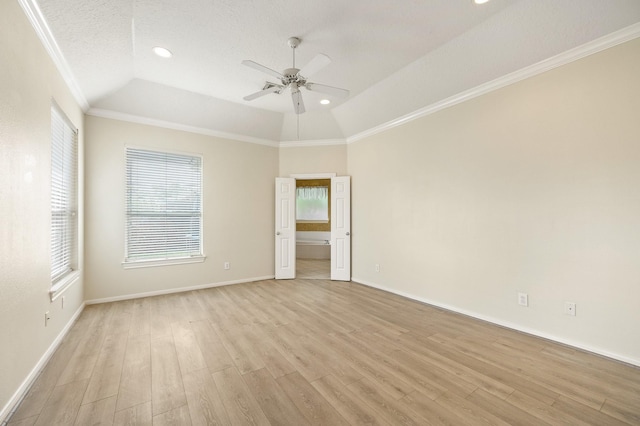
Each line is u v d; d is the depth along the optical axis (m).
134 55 3.11
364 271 4.94
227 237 4.91
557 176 2.63
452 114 3.54
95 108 3.81
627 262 2.26
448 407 1.76
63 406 1.77
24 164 1.94
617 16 2.18
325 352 2.48
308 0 2.29
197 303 3.87
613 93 2.31
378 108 4.23
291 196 5.38
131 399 1.84
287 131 5.24
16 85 1.83
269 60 3.21
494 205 3.11
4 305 1.67
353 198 5.18
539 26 2.45
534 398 1.84
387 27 2.64
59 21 2.21
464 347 2.57
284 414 1.70
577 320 2.52
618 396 1.86
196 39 2.82
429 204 3.83
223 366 2.25
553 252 2.66
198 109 4.32
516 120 2.92
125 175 4.04
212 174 4.77
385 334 2.86
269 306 3.76
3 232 1.66
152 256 4.26
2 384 1.64
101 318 3.28
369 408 1.75
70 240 3.30
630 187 2.24
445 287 3.63
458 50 2.94
